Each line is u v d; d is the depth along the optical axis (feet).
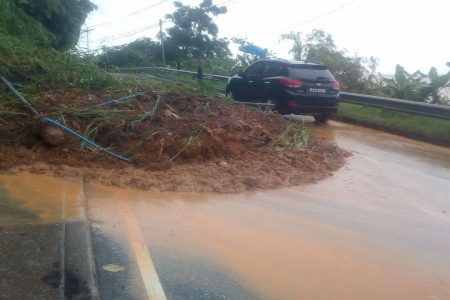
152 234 14.70
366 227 16.85
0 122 22.08
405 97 50.42
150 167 20.89
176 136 23.38
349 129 39.83
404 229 16.96
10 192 16.61
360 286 12.70
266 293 11.94
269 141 27.25
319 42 75.51
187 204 17.63
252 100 42.98
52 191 17.15
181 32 105.91
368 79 62.95
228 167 22.30
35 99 24.00
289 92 38.50
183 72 67.77
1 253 11.92
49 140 21.13
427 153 31.12
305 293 12.11
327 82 39.55
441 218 18.38
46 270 11.30
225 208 17.58
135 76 33.37
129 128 23.32
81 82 27.78
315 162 24.94
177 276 12.30
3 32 42.98
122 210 16.40
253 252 14.14
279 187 20.61
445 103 49.52
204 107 29.78
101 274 11.94
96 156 21.02
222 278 12.44
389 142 34.40
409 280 13.26
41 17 68.90
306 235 15.72
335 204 19.02
